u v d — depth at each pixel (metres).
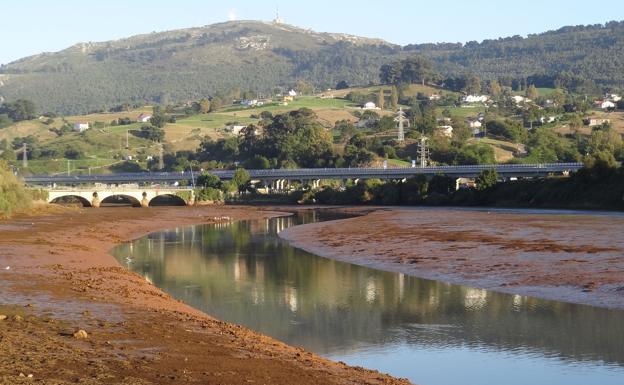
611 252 60.41
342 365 29.20
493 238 75.88
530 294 46.09
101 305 37.41
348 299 46.28
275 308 43.53
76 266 56.16
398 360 31.98
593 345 33.91
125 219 127.06
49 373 22.91
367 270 59.62
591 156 155.12
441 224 98.31
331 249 75.62
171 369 24.91
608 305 41.88
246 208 174.12
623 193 131.00
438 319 39.81
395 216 121.62
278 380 24.83
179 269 61.53
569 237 74.12
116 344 28.19
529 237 75.69
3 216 120.00
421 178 177.25
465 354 32.81
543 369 30.39
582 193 140.62
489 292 47.62
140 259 69.12
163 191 193.00
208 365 25.98
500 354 32.69
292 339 35.75
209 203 199.50
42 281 45.44
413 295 47.28
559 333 36.09
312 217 138.62
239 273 58.81
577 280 48.62
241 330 34.47
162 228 112.56
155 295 44.09
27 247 69.25
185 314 37.31
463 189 168.12
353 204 183.12
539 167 173.88
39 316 33.28
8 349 25.58
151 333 30.92
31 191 160.88
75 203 191.38
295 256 70.75
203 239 91.81
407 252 68.38
